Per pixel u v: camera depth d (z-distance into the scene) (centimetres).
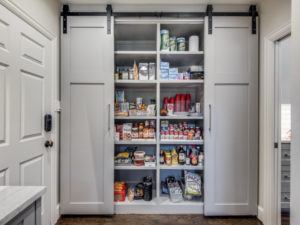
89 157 232
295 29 125
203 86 238
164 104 260
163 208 240
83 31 230
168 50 242
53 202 218
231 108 232
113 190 234
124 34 266
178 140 239
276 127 216
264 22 221
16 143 158
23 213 93
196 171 270
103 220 228
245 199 234
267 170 218
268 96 217
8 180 150
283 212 242
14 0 152
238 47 231
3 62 144
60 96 229
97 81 230
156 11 231
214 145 233
